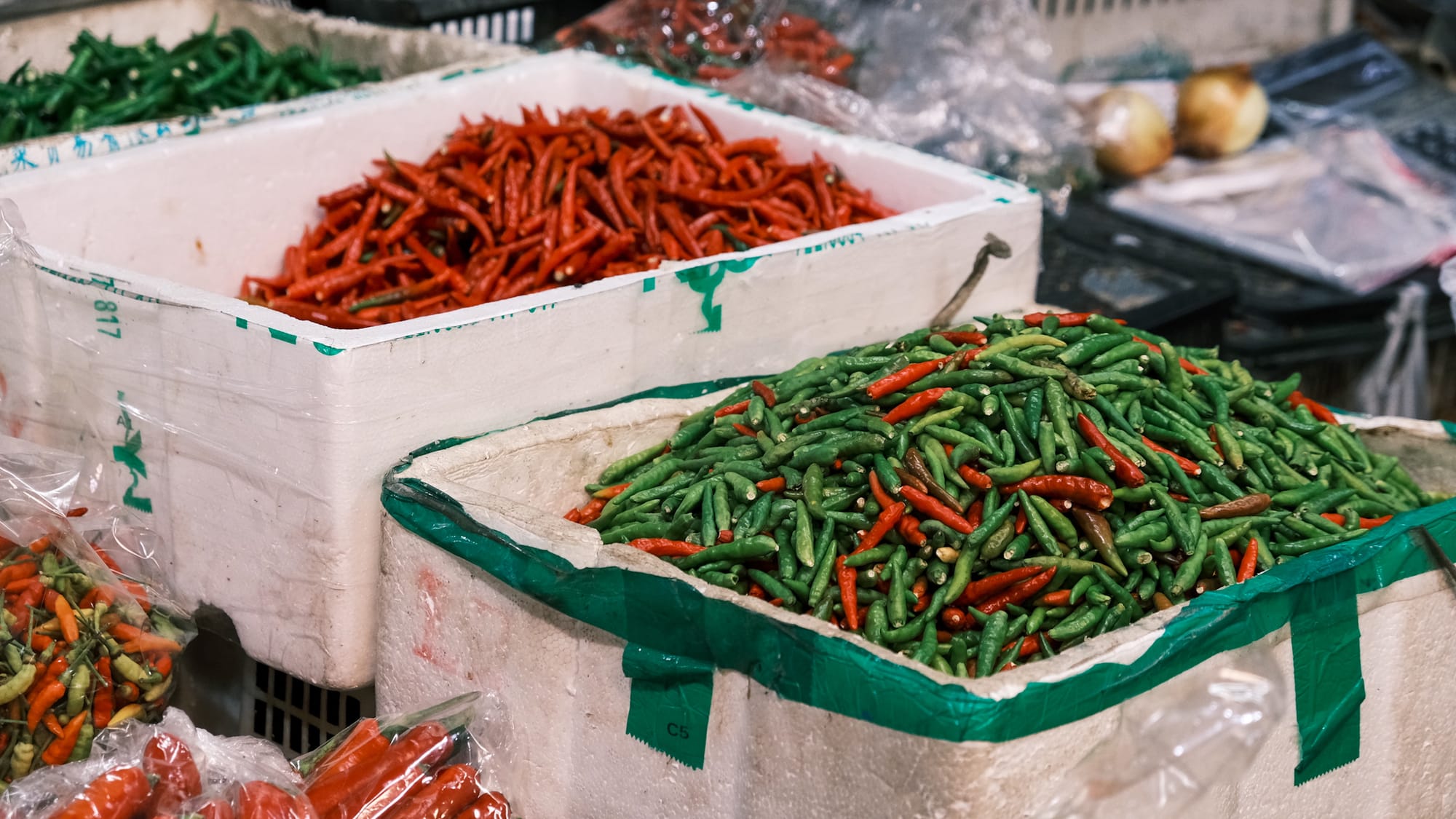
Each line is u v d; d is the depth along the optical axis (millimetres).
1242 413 1508
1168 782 1203
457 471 1387
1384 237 2484
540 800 1348
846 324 1636
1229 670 1236
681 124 1855
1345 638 1333
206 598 1490
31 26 2145
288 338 1361
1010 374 1420
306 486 1392
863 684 1185
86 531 1445
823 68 2123
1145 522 1346
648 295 1502
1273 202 2605
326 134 1794
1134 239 2314
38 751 1340
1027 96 2227
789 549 1336
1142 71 2877
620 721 1301
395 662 1404
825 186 1783
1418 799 1425
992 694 1161
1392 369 2348
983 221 1681
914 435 1382
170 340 1427
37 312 1484
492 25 2414
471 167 1791
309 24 2256
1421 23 3094
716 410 1502
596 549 1286
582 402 1494
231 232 1735
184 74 2076
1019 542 1314
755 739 1243
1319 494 1428
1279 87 2902
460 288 1665
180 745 1261
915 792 1174
